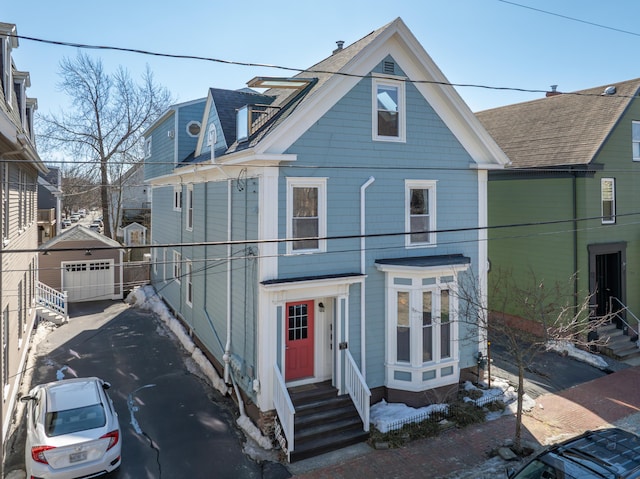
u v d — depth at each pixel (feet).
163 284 70.03
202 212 49.65
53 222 109.81
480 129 42.70
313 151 35.53
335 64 39.60
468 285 42.34
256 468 30.17
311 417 33.47
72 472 26.25
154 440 33.22
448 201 42.42
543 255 55.31
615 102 55.11
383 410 36.65
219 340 43.55
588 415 37.88
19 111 45.21
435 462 30.76
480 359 42.06
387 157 39.01
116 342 54.29
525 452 31.78
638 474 20.66
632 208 56.08
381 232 38.91
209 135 49.49
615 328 55.36
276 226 34.14
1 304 29.50
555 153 55.57
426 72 39.96
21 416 36.70
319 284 34.83
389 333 38.29
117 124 121.29
